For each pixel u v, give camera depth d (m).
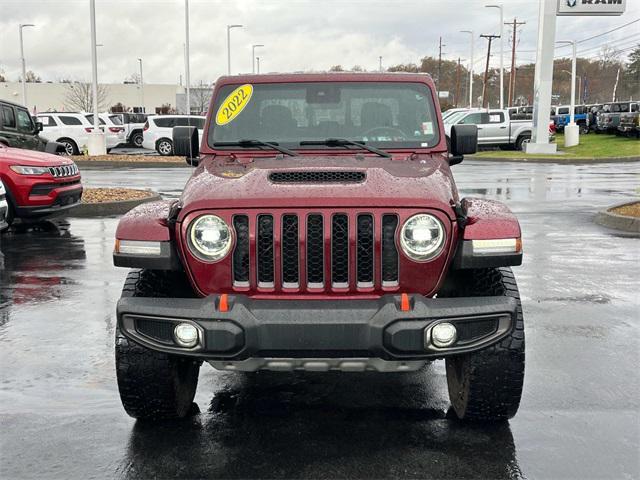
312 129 5.09
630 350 5.58
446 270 3.84
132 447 3.96
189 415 4.41
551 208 14.29
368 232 3.77
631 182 19.95
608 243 10.38
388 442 4.01
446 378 4.95
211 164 4.78
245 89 5.18
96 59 28.98
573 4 30.88
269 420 4.34
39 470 3.69
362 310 3.60
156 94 99.44
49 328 6.19
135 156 29.78
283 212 3.74
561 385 4.84
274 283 3.74
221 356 3.60
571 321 6.39
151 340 3.72
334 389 4.86
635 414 4.37
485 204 4.16
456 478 3.60
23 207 10.65
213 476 3.63
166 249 3.85
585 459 3.79
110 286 7.73
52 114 30.81
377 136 5.04
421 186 3.98
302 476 3.62
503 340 3.77
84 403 4.58
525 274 8.31
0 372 5.12
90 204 13.36
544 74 31.53
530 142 32.81
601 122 42.50
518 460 3.78
